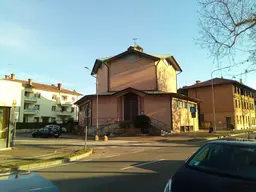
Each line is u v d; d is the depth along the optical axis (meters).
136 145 21.41
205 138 25.81
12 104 18.00
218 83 50.84
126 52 35.94
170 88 38.53
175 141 24.34
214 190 3.85
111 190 6.75
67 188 7.04
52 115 69.25
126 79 35.88
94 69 40.50
